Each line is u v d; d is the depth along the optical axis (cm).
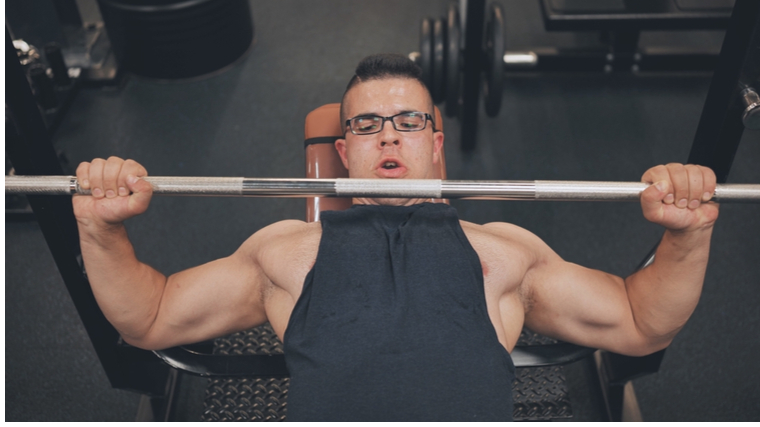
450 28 276
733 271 252
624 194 141
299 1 381
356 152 168
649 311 152
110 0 316
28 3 329
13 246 266
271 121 316
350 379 127
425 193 144
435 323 133
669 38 354
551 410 189
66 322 241
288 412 128
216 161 297
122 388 197
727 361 226
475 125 291
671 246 146
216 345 199
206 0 319
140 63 333
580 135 308
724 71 152
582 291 158
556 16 290
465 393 127
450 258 143
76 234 169
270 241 158
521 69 339
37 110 158
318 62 346
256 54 352
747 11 142
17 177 142
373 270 141
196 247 264
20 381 223
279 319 150
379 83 169
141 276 154
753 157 295
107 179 139
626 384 215
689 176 137
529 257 158
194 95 330
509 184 142
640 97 328
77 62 338
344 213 152
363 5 380
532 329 167
